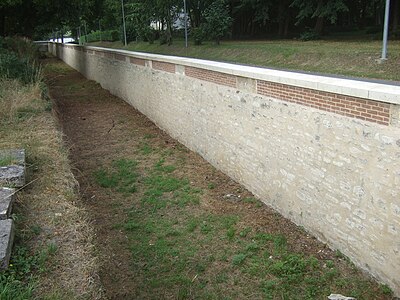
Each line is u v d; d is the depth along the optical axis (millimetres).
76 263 3861
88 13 21266
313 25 32312
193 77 9062
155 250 5484
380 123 4234
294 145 5750
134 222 6289
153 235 5898
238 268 5023
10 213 4375
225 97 7676
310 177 5492
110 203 7000
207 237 5777
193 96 9203
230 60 21344
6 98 9656
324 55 16453
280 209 6328
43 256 3832
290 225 5984
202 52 25797
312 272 4859
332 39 24828
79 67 27000
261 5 29844
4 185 5066
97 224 6199
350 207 4832
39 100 10359
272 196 6512
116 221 6340
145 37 37125
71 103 16344
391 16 24375
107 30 51375
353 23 32906
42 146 7004
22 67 12859
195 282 4801
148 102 12844
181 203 6883
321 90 4977
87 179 8086
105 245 5590
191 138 9664
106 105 15648
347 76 13508
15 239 4094
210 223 6172
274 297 4496
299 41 25578
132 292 4625
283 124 5941
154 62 11688
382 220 4375
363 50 16016
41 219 4617
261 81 6375
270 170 6477
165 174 8297
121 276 4922
